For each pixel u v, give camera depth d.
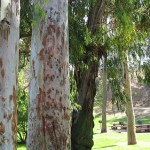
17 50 4.03
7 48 3.91
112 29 10.99
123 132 28.98
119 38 10.95
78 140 11.82
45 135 6.69
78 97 11.81
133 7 10.44
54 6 6.69
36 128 6.75
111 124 36.09
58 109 6.69
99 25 10.95
